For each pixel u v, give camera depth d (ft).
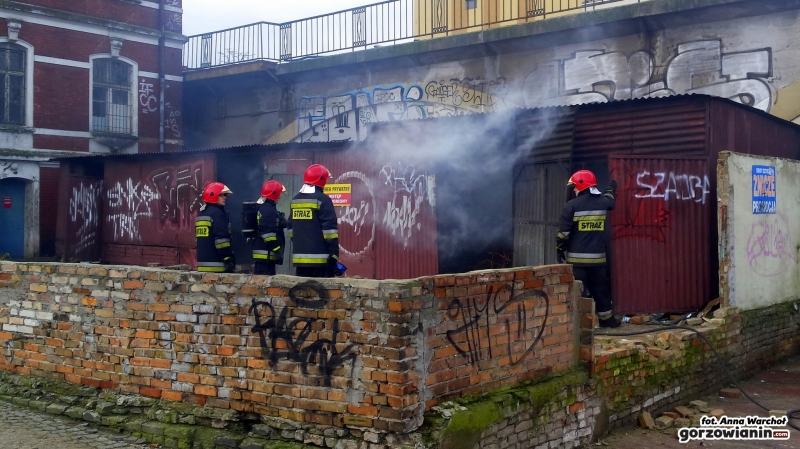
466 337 15.84
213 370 16.92
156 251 48.91
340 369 14.97
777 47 38.42
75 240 54.08
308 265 22.68
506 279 16.98
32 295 20.86
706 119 28.53
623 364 20.72
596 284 26.02
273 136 63.41
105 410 18.49
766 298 28.96
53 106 61.05
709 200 28.27
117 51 64.75
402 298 14.17
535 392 17.11
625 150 30.25
